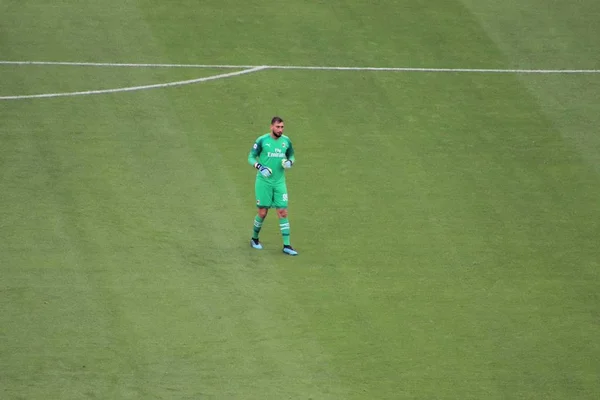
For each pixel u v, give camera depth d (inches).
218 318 2245.3
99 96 3240.7
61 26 3651.6
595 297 2396.7
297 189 2817.4
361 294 2364.7
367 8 3895.2
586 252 2586.1
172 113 3174.2
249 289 2359.7
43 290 2313.0
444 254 2551.7
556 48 3705.7
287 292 2356.1
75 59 3449.8
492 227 2679.6
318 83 3400.6
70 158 2883.9
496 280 2450.8
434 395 2030.0
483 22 3846.0
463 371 2112.5
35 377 2025.1
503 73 3528.5
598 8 3996.1
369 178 2893.7
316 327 2230.6
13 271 2373.3
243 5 3870.6
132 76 3376.0
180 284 2365.9
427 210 2748.5
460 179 2908.5
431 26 3796.8
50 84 3284.9
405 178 2901.1
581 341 2231.8
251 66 3479.3
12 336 2146.9
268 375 2065.7
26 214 2605.8
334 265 2480.3
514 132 3174.2
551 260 2544.3
